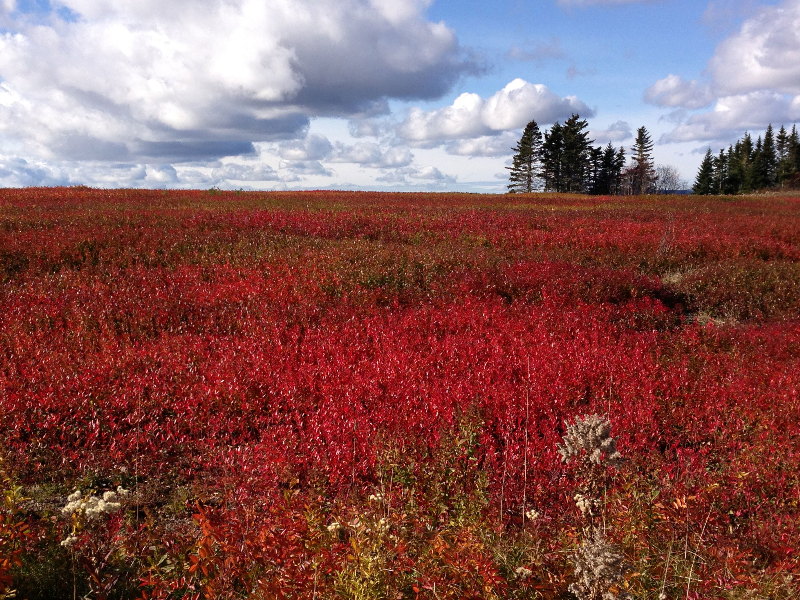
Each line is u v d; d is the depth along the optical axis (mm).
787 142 91438
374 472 4660
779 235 21891
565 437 3381
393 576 2801
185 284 11016
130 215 19719
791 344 9023
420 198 38531
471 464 4699
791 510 4172
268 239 15820
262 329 8648
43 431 5434
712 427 5980
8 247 12703
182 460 5172
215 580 2799
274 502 3631
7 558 2814
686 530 3387
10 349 7203
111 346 7426
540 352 7895
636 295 12219
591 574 2639
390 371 6828
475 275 12398
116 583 3115
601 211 29828
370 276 12070
